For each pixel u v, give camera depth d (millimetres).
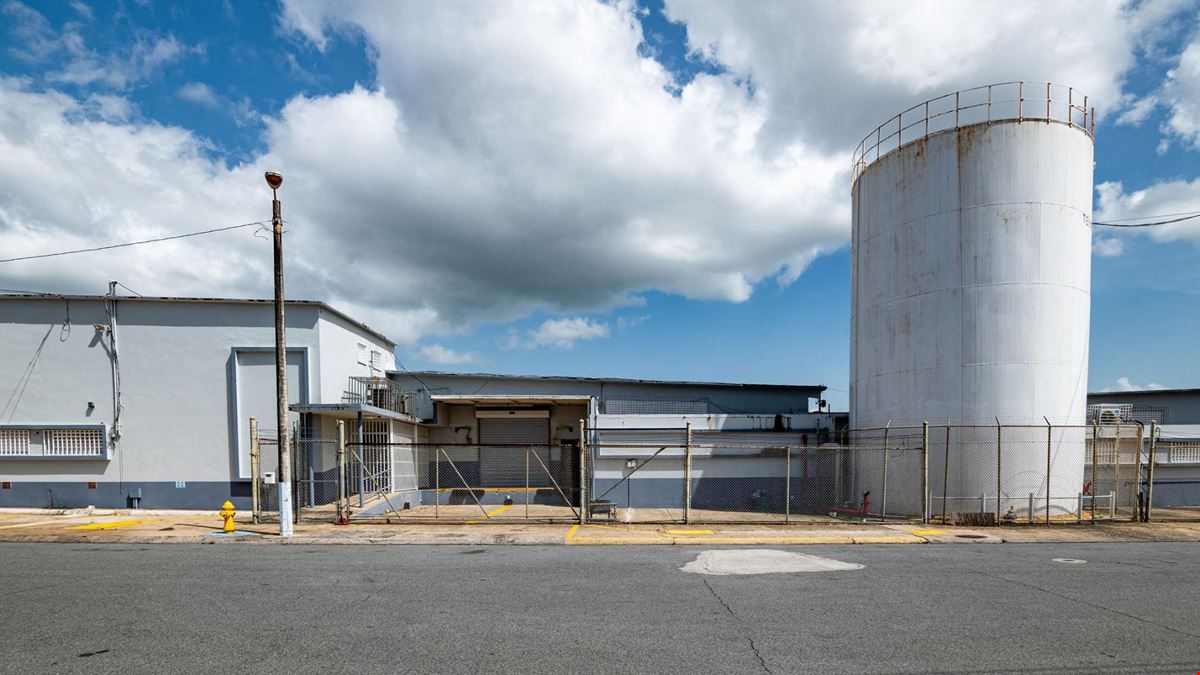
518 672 4887
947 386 15211
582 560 9469
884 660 5176
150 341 16547
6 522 13875
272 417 16578
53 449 16328
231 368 16562
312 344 16797
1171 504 18078
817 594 7359
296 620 6262
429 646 5496
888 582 8000
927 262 15750
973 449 14805
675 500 19062
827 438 19234
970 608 6762
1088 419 19969
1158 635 5879
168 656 5262
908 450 15859
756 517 15703
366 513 15570
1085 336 15250
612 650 5395
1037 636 5820
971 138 15203
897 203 16578
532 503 22312
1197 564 9312
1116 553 10227
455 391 23859
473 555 9906
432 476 23375
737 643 5578
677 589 7590
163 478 16297
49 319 16500
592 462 19031
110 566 8984
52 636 5777
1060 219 14867
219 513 15516
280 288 12266
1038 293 14703
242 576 8289
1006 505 14492
